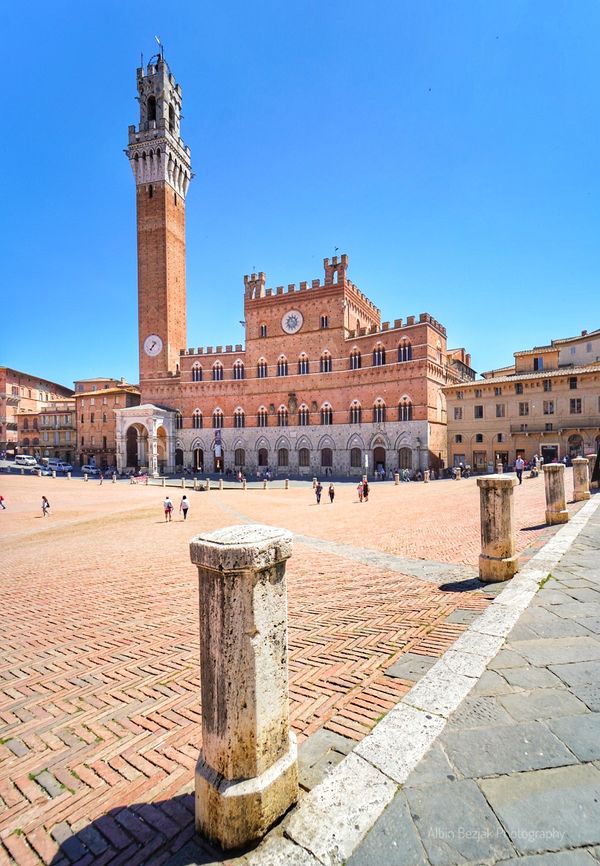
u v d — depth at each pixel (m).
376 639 6.52
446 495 31.53
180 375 73.56
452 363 68.62
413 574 10.29
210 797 2.93
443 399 60.66
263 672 2.97
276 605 3.09
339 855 2.74
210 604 2.95
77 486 53.50
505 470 50.84
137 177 72.94
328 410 64.50
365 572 10.95
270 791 2.97
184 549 16.95
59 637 8.01
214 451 71.56
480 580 8.80
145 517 29.02
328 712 4.64
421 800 3.15
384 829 2.92
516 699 4.34
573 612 6.36
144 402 75.06
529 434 51.81
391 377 58.25
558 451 50.09
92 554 16.80
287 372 67.75
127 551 17.06
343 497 38.84
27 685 6.12
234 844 2.85
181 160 76.12
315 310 65.88
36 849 3.14
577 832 2.82
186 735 4.62
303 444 66.00
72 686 6.00
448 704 4.34
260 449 69.38
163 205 72.12
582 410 49.22
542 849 2.71
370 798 3.19
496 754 3.58
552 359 54.31
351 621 7.46
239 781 2.89
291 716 4.63
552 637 5.63
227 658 2.88
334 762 3.76
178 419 73.50
